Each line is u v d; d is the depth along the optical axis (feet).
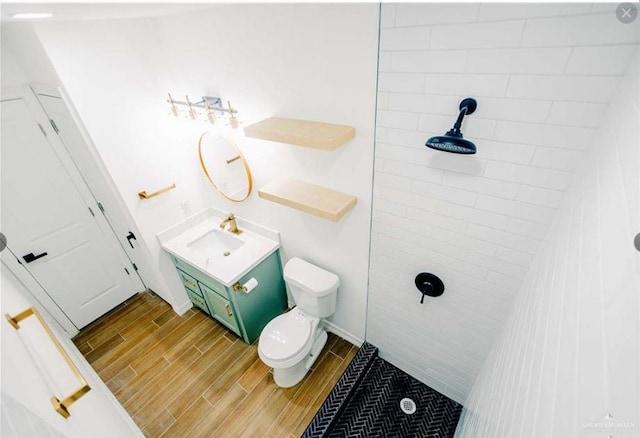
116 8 3.79
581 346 1.67
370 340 7.72
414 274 5.69
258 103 5.89
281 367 6.64
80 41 5.63
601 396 1.25
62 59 5.52
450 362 6.29
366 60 4.23
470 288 5.07
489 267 4.66
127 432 5.31
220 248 9.00
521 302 4.07
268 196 5.95
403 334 6.79
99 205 8.43
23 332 3.71
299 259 7.65
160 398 7.25
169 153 7.78
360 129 4.86
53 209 7.73
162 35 6.45
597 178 2.52
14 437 1.71
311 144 4.64
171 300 9.35
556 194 3.63
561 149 3.37
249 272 7.52
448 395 6.83
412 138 4.39
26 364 2.98
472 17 3.24
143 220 7.76
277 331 7.22
